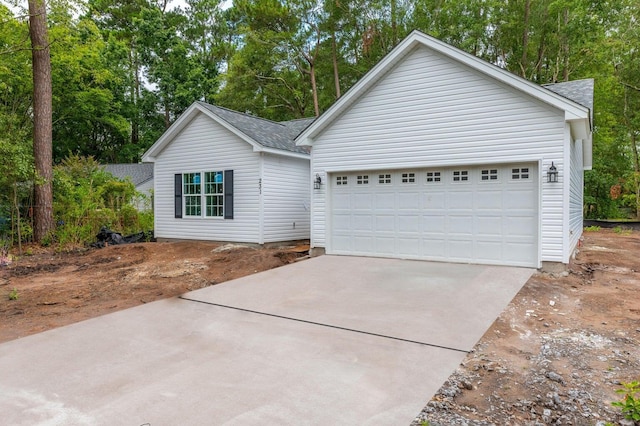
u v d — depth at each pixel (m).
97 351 4.23
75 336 4.71
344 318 5.25
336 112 9.91
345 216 10.27
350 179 10.19
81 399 3.19
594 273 8.33
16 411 3.01
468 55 8.28
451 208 8.94
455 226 8.90
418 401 3.13
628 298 6.30
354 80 26.73
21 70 18.77
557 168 7.73
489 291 6.46
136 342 4.49
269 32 25.47
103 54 27.78
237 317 5.41
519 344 4.43
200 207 13.37
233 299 6.29
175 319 5.35
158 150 14.09
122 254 11.48
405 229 9.50
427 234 9.22
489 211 8.52
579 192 13.75
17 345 4.44
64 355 4.12
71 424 2.82
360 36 25.55
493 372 3.69
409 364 3.83
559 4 21.41
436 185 9.09
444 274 7.67
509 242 8.33
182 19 33.97
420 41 8.80
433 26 24.11
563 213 7.68
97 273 9.04
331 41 26.20
